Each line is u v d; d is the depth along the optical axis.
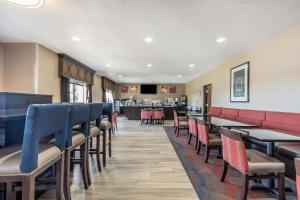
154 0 2.75
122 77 11.73
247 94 5.52
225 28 3.80
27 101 3.00
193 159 3.91
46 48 5.24
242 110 5.53
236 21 3.46
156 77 11.62
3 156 1.43
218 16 3.25
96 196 2.37
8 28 3.80
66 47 5.15
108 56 6.17
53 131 1.55
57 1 2.75
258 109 5.00
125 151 4.50
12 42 4.73
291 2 2.79
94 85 9.86
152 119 9.98
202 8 2.97
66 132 1.85
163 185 2.70
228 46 5.06
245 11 3.07
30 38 4.43
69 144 1.98
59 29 3.86
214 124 3.79
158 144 5.27
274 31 3.99
